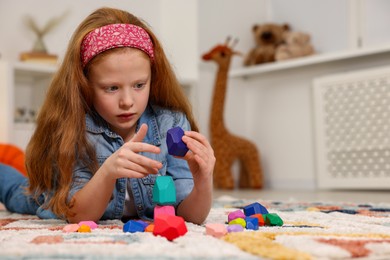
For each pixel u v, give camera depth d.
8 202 1.40
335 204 1.54
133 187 1.06
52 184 1.05
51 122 1.03
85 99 1.01
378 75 2.66
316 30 3.17
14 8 2.70
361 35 2.92
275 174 3.29
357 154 2.77
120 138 1.05
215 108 3.02
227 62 3.01
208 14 3.26
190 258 0.60
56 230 0.89
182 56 3.11
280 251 0.61
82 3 2.94
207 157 0.92
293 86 3.19
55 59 2.62
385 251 0.64
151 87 1.08
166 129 1.08
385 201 1.90
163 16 3.23
